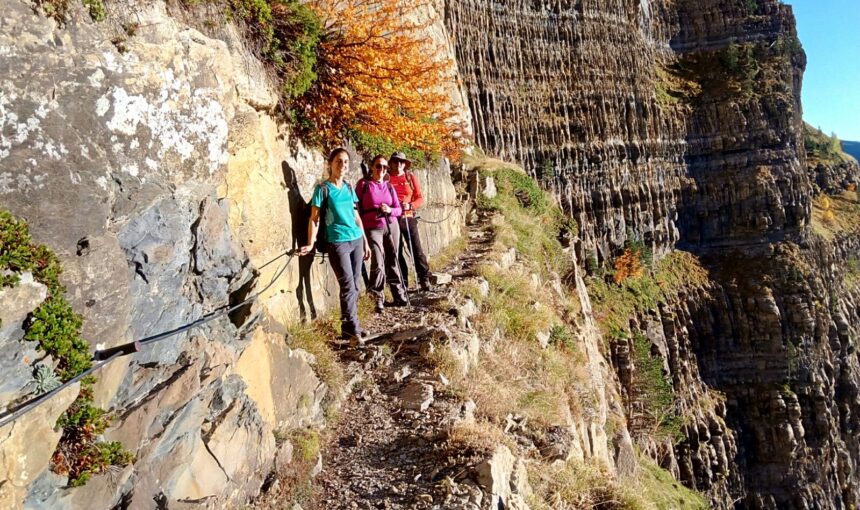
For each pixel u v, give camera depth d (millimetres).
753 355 62531
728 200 69938
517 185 27094
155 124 4285
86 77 3697
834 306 72500
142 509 3811
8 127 3244
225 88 5492
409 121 10727
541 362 11266
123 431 3727
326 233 7895
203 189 4859
